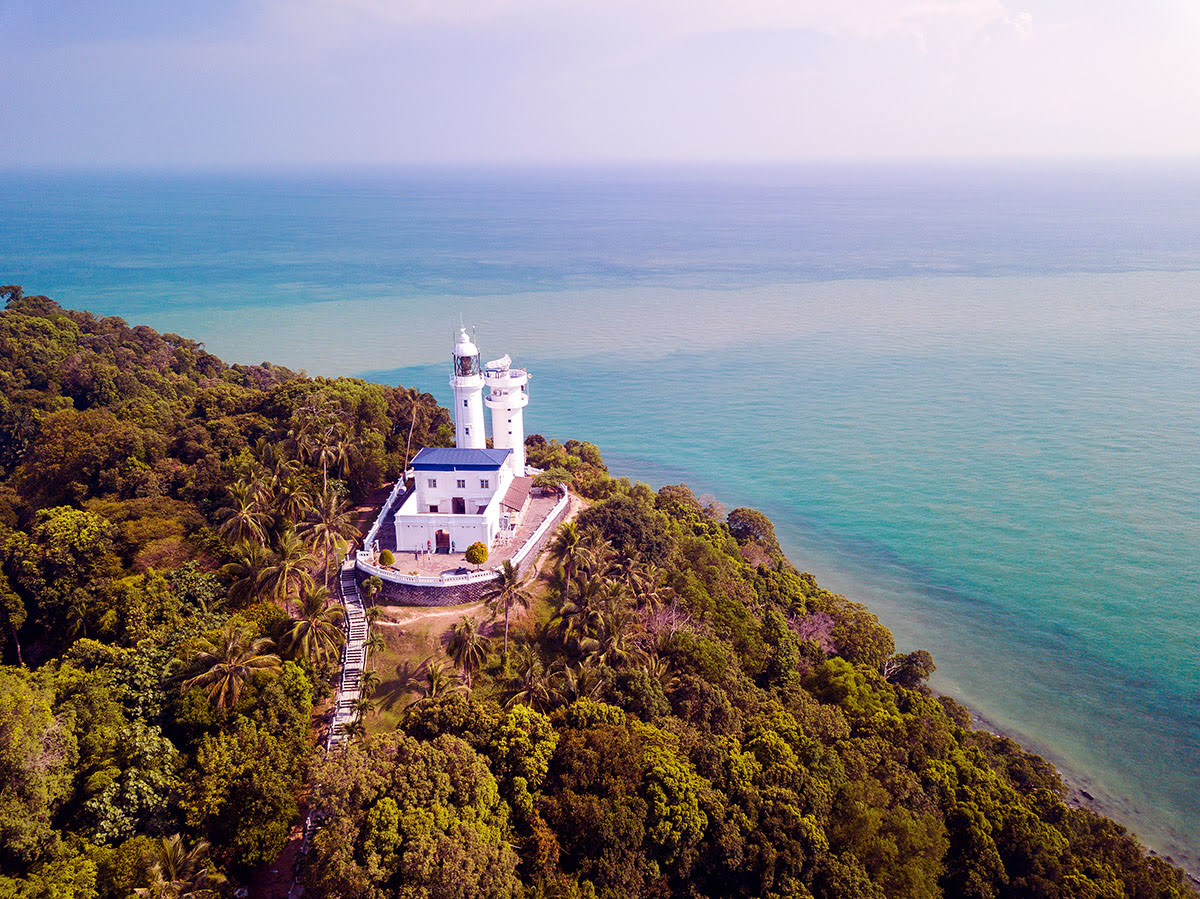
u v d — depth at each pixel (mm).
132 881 43625
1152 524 140875
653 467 172750
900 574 126125
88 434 97750
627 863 50875
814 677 81438
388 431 111750
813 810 57156
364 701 64812
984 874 59062
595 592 73750
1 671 56469
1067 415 199125
